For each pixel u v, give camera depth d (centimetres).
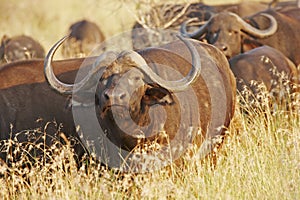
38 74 3209
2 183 2973
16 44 5181
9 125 3108
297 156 2973
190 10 5644
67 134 3119
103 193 2862
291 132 3341
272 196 2805
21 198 2883
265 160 3052
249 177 2884
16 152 2981
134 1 5425
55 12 8919
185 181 2936
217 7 6044
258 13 5169
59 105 3119
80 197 2802
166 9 5456
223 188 2847
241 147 3198
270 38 4928
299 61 4934
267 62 3884
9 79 3180
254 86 3797
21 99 3141
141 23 5081
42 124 3119
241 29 4834
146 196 2819
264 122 3516
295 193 2781
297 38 4962
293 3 6197
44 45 6175
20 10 8975
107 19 7400
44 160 3089
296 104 3469
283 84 3831
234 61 3944
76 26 6425
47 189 2883
